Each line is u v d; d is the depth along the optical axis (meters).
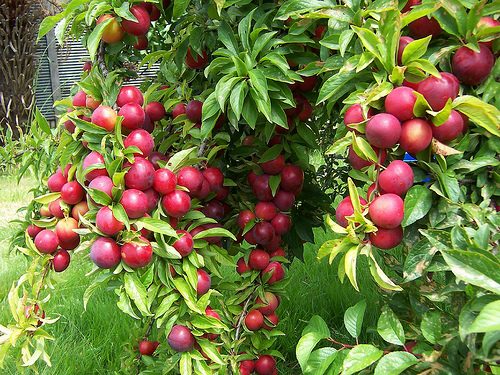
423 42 0.59
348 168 1.49
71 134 0.79
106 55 0.83
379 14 0.68
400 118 0.58
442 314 0.69
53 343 1.48
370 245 0.59
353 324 0.79
